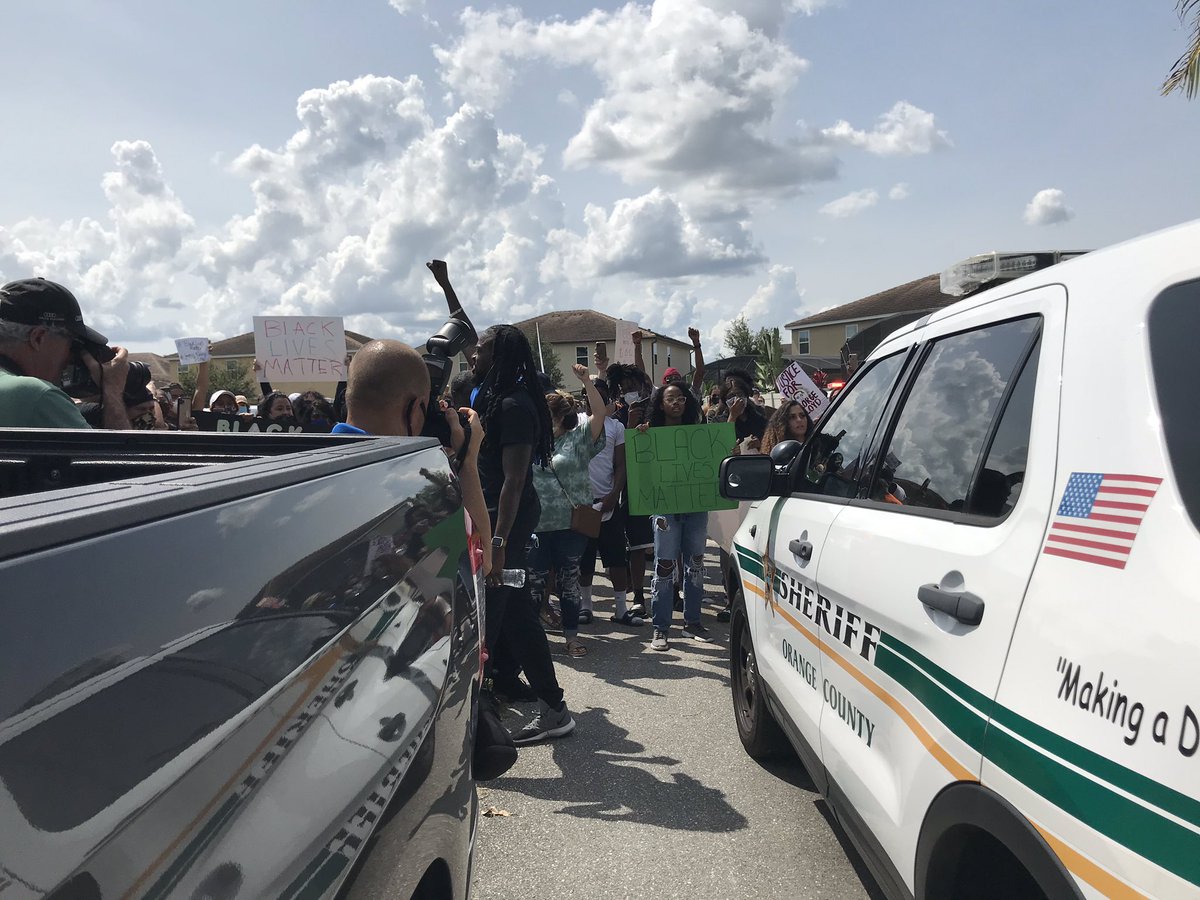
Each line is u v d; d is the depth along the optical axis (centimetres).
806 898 311
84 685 79
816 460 360
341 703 130
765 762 434
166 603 93
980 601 185
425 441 235
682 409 659
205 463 204
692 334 939
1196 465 142
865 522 272
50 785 73
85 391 358
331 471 152
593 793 402
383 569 163
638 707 522
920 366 278
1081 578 155
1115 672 138
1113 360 169
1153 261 171
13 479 205
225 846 94
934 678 200
